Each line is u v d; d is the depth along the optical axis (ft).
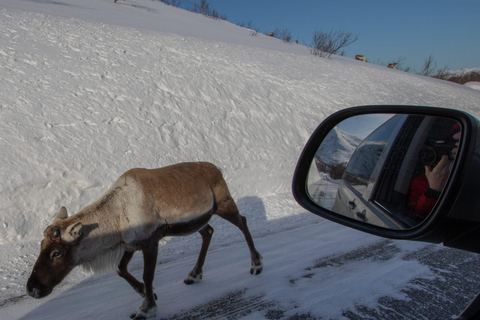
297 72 48.83
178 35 51.67
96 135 21.36
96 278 12.97
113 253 10.91
